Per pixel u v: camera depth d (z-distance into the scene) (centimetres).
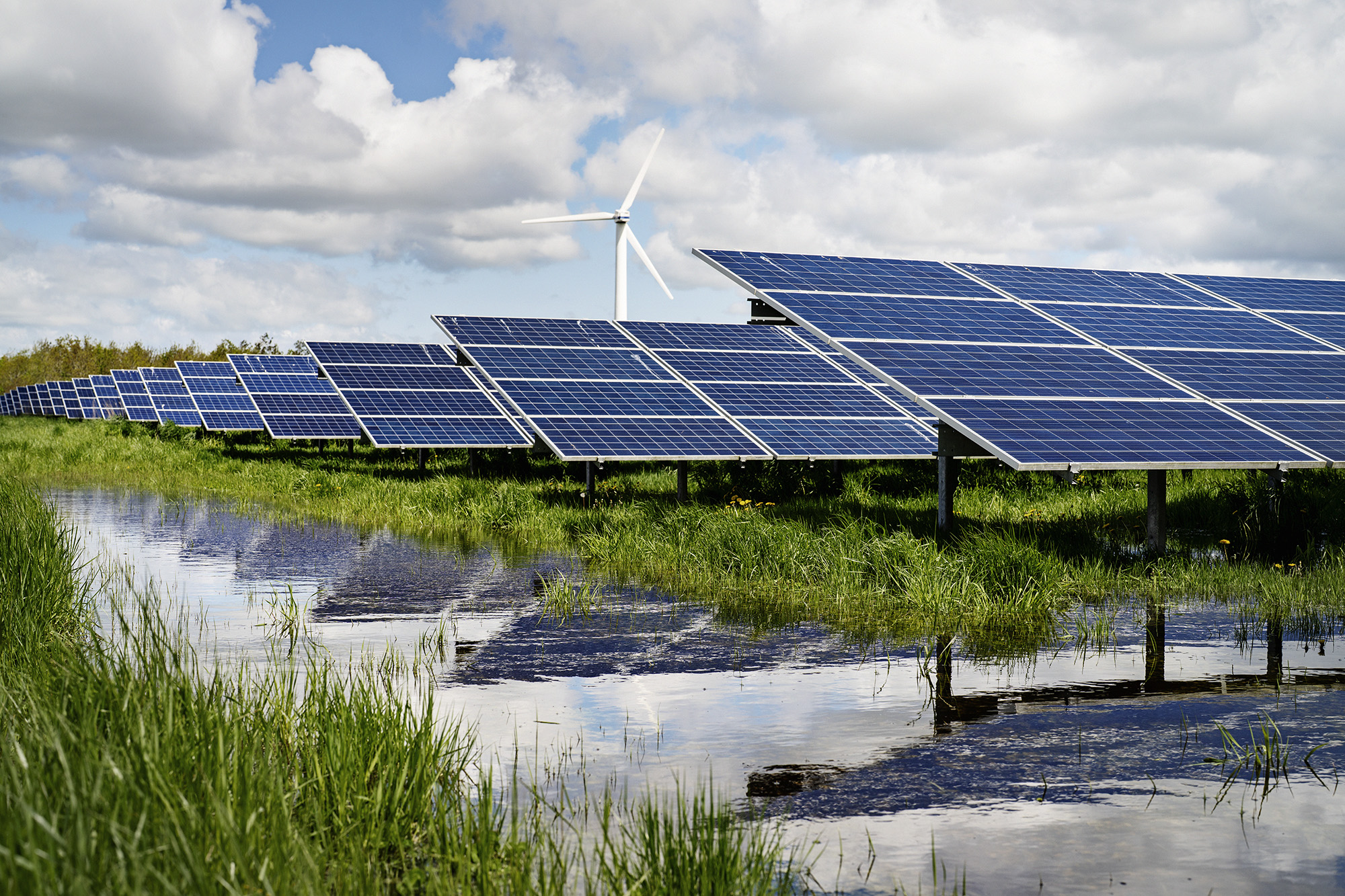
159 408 5819
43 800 493
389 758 634
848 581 1409
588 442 2303
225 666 998
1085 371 1808
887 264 2319
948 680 968
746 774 715
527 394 2591
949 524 1733
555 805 654
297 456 4444
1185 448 1531
